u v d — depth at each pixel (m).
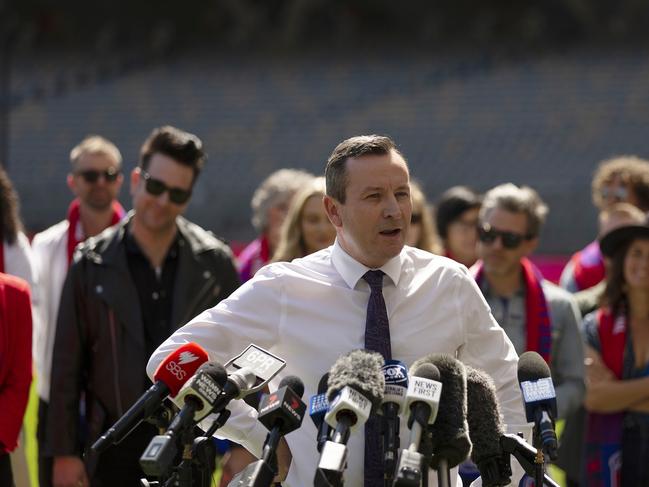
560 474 23.27
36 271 17.86
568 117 76.69
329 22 105.88
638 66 83.69
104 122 86.81
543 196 58.88
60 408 15.09
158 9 110.31
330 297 10.30
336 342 10.20
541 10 99.25
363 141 10.09
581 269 20.83
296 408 8.45
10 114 87.88
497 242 16.42
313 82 91.44
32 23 110.81
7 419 13.45
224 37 107.94
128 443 15.05
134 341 15.22
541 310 16.44
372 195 9.91
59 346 15.23
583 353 16.89
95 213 19.31
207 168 78.56
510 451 9.42
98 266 15.38
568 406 16.42
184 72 96.81
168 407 9.52
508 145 74.31
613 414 16.86
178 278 15.62
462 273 10.58
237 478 8.83
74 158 19.36
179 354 9.26
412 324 10.23
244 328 10.45
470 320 10.48
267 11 108.19
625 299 17.36
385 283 10.32
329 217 10.48
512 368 10.67
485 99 81.94
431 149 76.12
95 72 97.81
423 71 90.38
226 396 8.72
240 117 85.94
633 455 16.64
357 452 9.82
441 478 8.60
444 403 8.68
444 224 20.55
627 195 20.84
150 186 15.41
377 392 8.20
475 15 102.12
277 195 20.55
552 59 87.75
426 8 103.88
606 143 72.19
